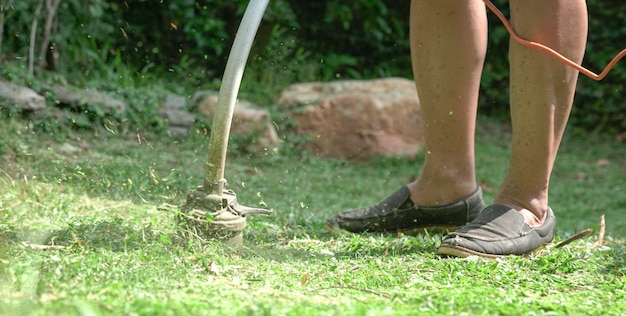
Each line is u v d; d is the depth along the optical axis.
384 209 4.33
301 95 9.45
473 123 4.21
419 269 3.34
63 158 5.31
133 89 8.23
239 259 3.25
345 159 9.08
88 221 3.71
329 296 2.81
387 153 9.12
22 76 7.46
